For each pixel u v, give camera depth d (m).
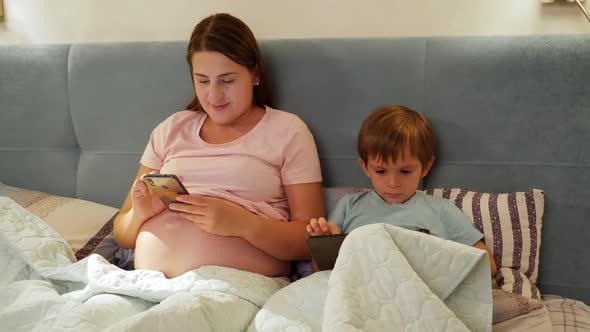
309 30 1.63
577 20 1.50
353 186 1.49
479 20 1.54
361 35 1.61
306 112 1.49
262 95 1.48
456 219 1.30
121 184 1.61
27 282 1.18
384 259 0.97
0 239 1.30
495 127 1.38
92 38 1.77
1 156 1.69
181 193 1.20
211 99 1.32
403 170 1.29
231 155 1.36
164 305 0.96
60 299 1.07
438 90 1.41
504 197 1.34
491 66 1.37
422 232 1.04
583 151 1.34
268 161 1.36
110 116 1.60
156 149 1.45
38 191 1.65
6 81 1.65
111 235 1.47
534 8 1.51
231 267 1.23
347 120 1.47
